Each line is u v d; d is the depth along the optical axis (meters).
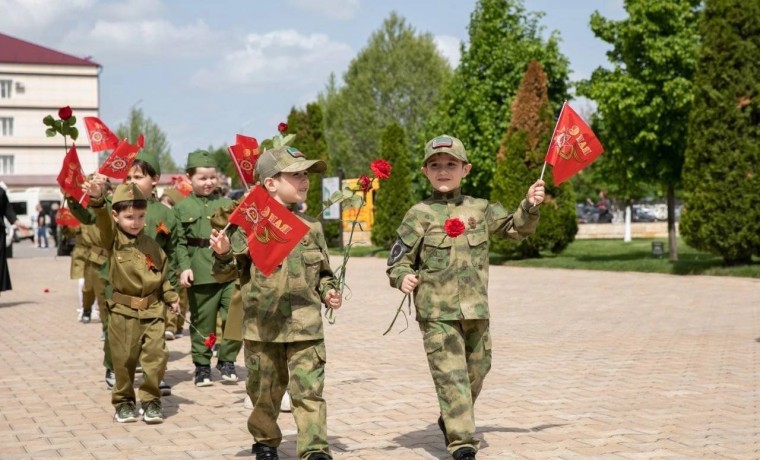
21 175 83.19
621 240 42.72
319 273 5.31
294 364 5.13
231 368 8.55
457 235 5.06
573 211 27.31
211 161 8.65
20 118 83.06
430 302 5.40
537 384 8.09
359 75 77.94
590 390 7.77
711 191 20.28
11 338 11.95
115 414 6.94
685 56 23.39
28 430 6.55
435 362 5.36
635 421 6.52
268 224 4.91
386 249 33.34
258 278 5.20
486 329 5.55
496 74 40.84
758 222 20.06
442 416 5.35
